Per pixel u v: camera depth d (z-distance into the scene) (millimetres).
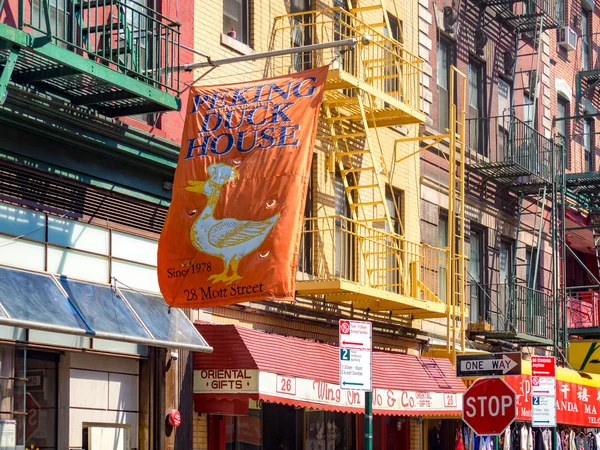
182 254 15891
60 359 17062
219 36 20219
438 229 27547
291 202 15523
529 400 25734
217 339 18844
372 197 24281
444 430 27312
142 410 18375
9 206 16109
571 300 34094
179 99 17172
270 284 15242
